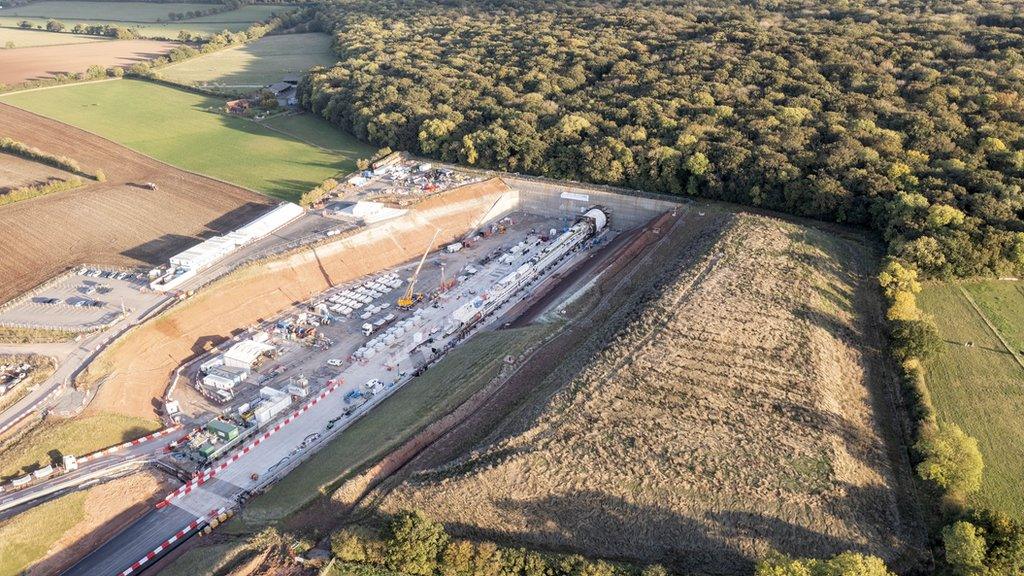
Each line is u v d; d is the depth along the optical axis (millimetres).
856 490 76812
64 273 139125
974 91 160125
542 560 70250
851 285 119625
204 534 86062
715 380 91938
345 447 96500
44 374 108875
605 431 84375
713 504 74812
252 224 155500
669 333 101312
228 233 155125
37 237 154375
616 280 135375
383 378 118625
